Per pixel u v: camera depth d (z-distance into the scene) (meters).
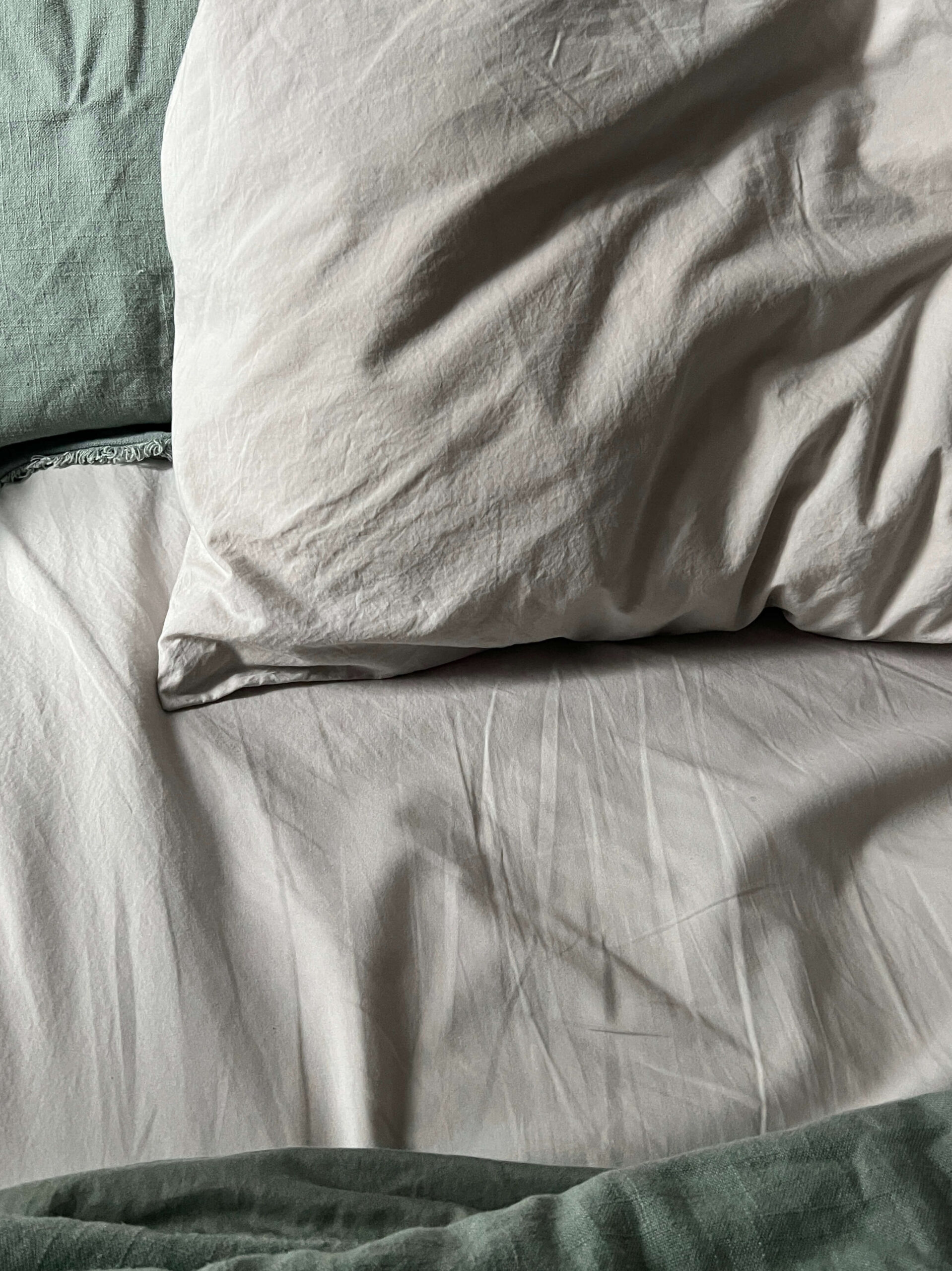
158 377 0.65
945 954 0.43
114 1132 0.38
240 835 0.47
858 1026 0.41
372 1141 0.37
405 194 0.47
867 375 0.48
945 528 0.49
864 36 0.50
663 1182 0.31
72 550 0.60
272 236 0.48
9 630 0.55
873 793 0.48
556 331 0.46
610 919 0.44
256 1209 0.33
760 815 0.47
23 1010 0.40
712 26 0.47
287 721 0.52
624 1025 0.41
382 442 0.47
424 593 0.49
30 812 0.46
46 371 0.64
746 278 0.47
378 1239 0.32
